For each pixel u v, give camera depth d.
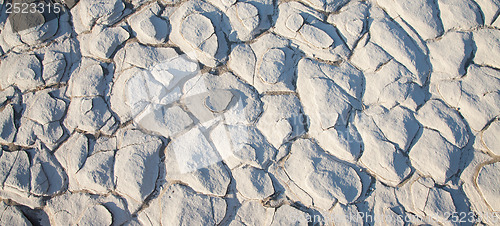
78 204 0.56
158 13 0.62
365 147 0.56
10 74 0.60
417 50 0.58
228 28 0.61
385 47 0.58
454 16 0.58
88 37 0.61
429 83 0.57
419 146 0.55
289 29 0.60
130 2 0.62
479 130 0.55
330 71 0.58
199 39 0.60
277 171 0.56
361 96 0.57
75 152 0.57
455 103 0.56
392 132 0.56
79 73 0.60
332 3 0.60
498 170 0.54
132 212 0.55
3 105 0.59
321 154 0.56
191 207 0.55
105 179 0.56
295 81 0.59
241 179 0.56
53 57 0.61
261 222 0.55
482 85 0.56
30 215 0.56
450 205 0.54
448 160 0.55
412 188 0.54
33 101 0.59
